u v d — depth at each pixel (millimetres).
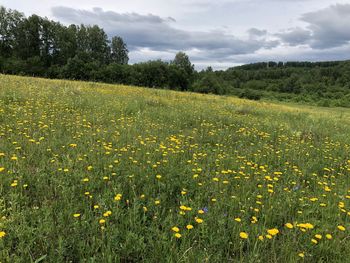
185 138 7867
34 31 71438
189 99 20422
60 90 13648
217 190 4590
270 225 3873
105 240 3180
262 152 7168
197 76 91688
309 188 5387
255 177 5250
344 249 3406
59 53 73250
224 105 17125
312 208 4258
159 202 3904
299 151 7625
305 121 14555
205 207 3918
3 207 3516
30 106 9125
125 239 3244
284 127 10992
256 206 4203
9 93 10680
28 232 3086
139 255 3102
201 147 7074
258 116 14406
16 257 2756
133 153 5828
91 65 66188
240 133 9250
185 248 3139
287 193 4641
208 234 3465
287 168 6238
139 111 10398
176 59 89375
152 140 7035
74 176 4492
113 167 5012
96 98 12625
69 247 3021
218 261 3045
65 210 3537
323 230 3643
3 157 4984
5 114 7793
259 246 3246
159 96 19469
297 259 3049
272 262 3104
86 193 3898
